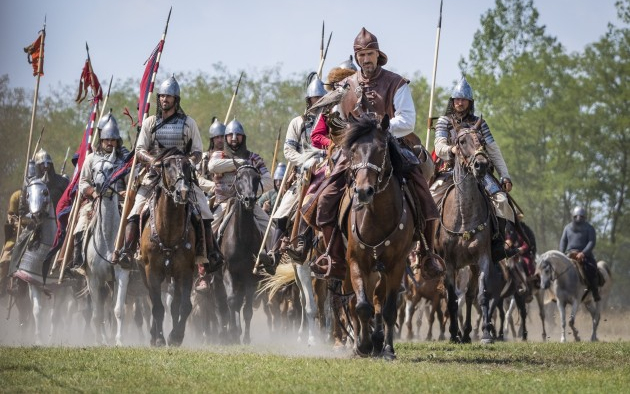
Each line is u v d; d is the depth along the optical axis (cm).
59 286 2853
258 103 7944
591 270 3925
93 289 2555
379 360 1852
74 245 2673
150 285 2317
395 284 1873
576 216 3997
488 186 2602
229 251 2656
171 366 1705
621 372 1772
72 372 1647
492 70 7750
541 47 7544
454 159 2480
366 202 1748
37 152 3134
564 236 4050
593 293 3947
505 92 7350
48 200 2800
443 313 3738
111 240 2523
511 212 2630
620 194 7544
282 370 1677
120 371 1652
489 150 2584
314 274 1948
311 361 1803
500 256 2580
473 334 3878
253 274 2702
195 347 2231
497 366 1870
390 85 1984
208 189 2886
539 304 4112
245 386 1526
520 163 7438
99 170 2555
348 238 1864
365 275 1856
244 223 2666
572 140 7362
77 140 7369
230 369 1681
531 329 5272
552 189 7194
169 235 2295
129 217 2408
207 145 7600
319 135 2086
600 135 7406
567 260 3875
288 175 2677
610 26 7500
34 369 1670
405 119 1950
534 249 3925
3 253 3156
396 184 1845
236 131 2838
